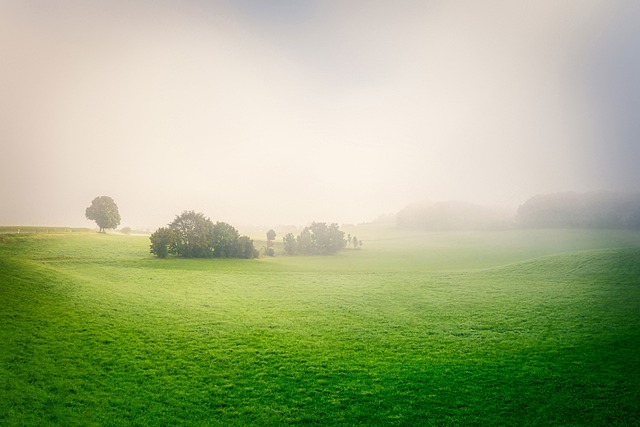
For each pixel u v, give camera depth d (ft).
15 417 72.33
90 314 132.46
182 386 87.66
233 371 95.81
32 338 108.27
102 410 76.64
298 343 115.75
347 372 95.40
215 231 306.55
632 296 159.22
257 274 226.17
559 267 217.77
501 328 129.08
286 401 81.30
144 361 100.17
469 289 185.88
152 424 72.49
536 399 79.66
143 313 139.33
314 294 179.93
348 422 73.31
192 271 225.97
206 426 71.87
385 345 114.73
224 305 157.38
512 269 228.02
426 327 132.05
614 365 94.89
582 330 123.44
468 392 83.76
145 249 316.40
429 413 75.66
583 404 76.89
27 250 276.82
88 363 97.09
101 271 212.84
